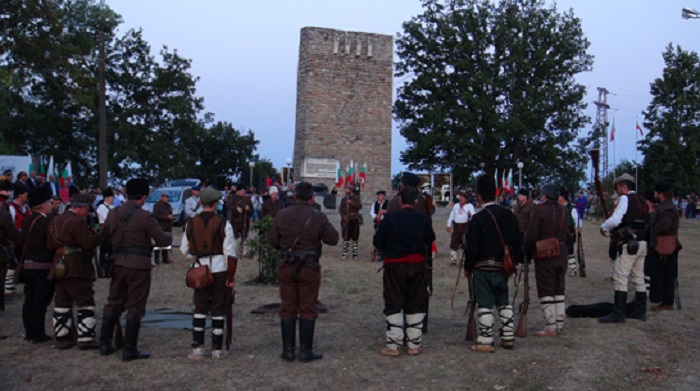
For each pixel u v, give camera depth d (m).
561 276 8.09
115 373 6.48
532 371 6.59
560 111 48.34
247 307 10.30
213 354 7.01
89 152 48.44
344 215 17.23
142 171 48.88
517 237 7.34
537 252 7.93
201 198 6.97
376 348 7.59
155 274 13.97
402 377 6.44
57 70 28.97
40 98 46.44
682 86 53.88
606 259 17.72
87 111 45.41
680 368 6.96
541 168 48.12
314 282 6.95
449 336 8.25
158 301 10.91
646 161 56.38
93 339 7.52
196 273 6.77
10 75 29.16
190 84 48.72
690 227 32.06
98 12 45.94
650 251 10.07
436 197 43.47
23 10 26.84
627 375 6.61
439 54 47.66
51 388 6.07
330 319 9.45
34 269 7.63
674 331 8.51
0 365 6.78
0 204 9.09
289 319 6.97
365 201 39.28
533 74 47.56
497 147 46.12
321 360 7.02
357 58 39.47
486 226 7.27
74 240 7.31
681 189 51.41
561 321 8.15
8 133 46.06
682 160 53.19
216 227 6.89
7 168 22.66
